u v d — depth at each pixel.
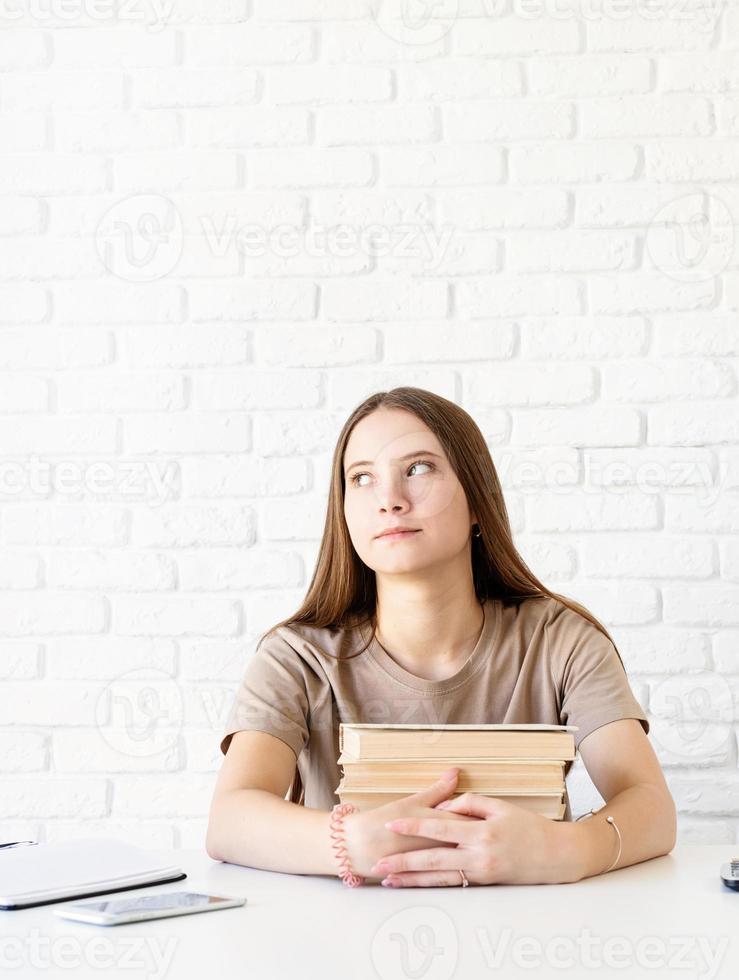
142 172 1.91
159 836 1.80
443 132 1.88
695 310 1.84
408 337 1.85
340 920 0.82
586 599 1.80
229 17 1.92
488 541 1.35
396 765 0.98
